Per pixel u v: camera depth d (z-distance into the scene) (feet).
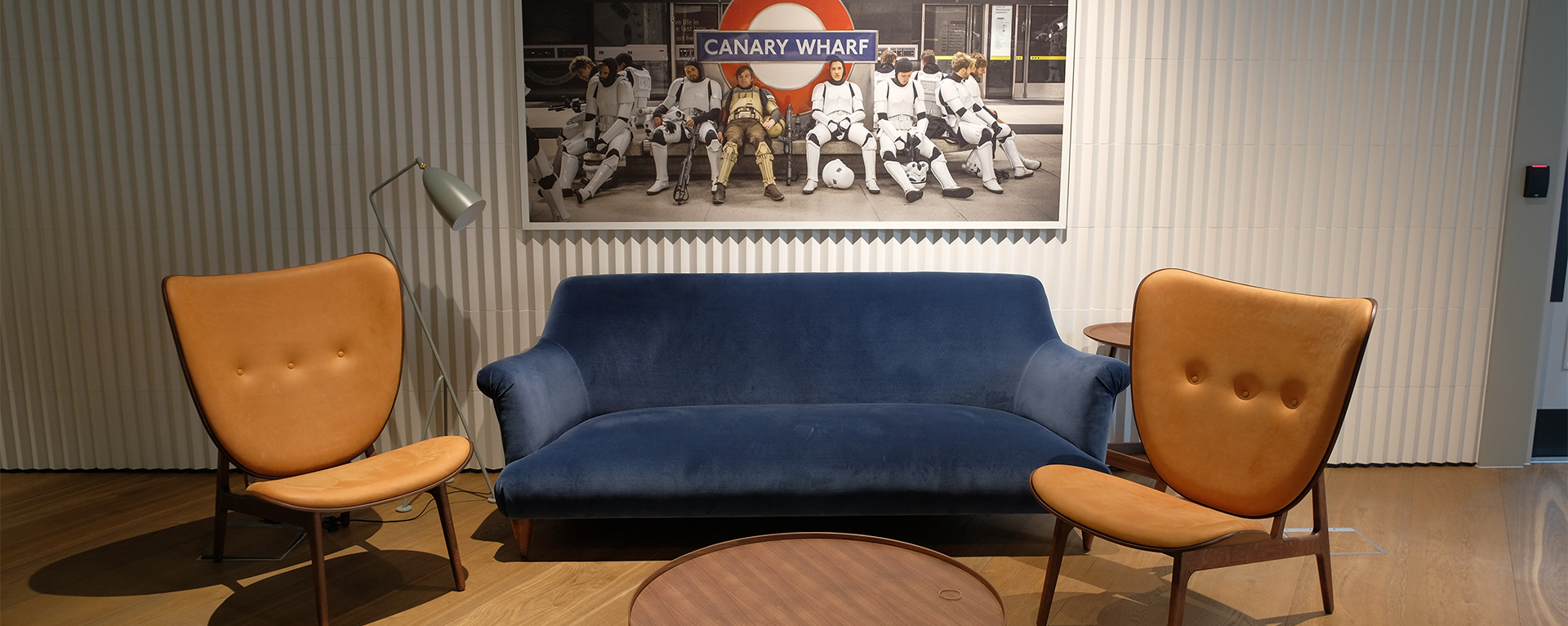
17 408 10.50
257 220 10.14
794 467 7.70
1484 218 10.24
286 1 9.82
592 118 9.98
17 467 10.61
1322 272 10.34
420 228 10.18
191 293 7.49
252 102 9.96
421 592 7.45
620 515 7.75
